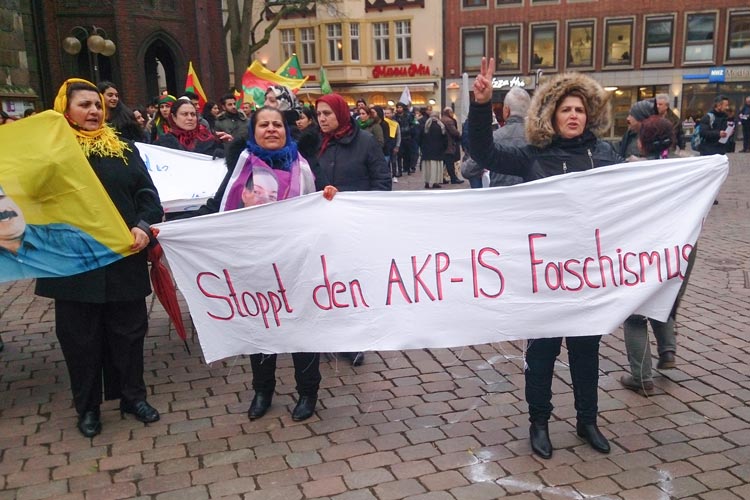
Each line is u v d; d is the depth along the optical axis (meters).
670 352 4.42
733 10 31.59
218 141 6.70
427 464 3.48
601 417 3.95
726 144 12.29
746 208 11.34
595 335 3.58
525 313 3.62
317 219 3.73
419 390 4.41
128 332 3.91
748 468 3.38
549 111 3.42
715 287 6.64
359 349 3.79
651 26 32.88
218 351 3.89
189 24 25.98
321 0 30.67
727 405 4.08
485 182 7.46
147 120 11.04
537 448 3.52
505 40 34.84
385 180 4.75
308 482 3.34
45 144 3.58
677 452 3.54
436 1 35.12
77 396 3.84
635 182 3.51
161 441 3.78
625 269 3.56
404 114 18.39
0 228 3.53
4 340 5.48
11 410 4.21
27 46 19.20
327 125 4.70
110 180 3.72
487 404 4.17
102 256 3.64
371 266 3.72
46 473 3.46
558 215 3.55
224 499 3.21
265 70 11.07
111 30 23.84
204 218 3.74
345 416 4.05
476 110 3.29
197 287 3.82
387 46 36.62
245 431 3.88
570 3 33.56
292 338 3.83
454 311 3.70
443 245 3.66
